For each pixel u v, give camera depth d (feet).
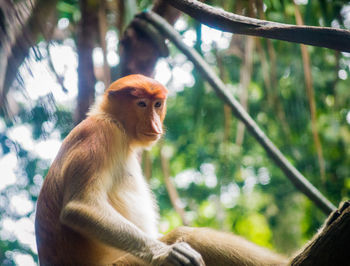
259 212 42.45
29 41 8.17
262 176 42.32
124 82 16.40
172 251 11.48
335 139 34.09
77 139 14.34
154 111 16.19
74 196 12.96
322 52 25.98
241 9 18.07
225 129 22.08
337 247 10.06
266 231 41.57
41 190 14.26
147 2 26.22
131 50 20.94
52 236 13.64
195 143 40.91
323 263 10.24
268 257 13.64
